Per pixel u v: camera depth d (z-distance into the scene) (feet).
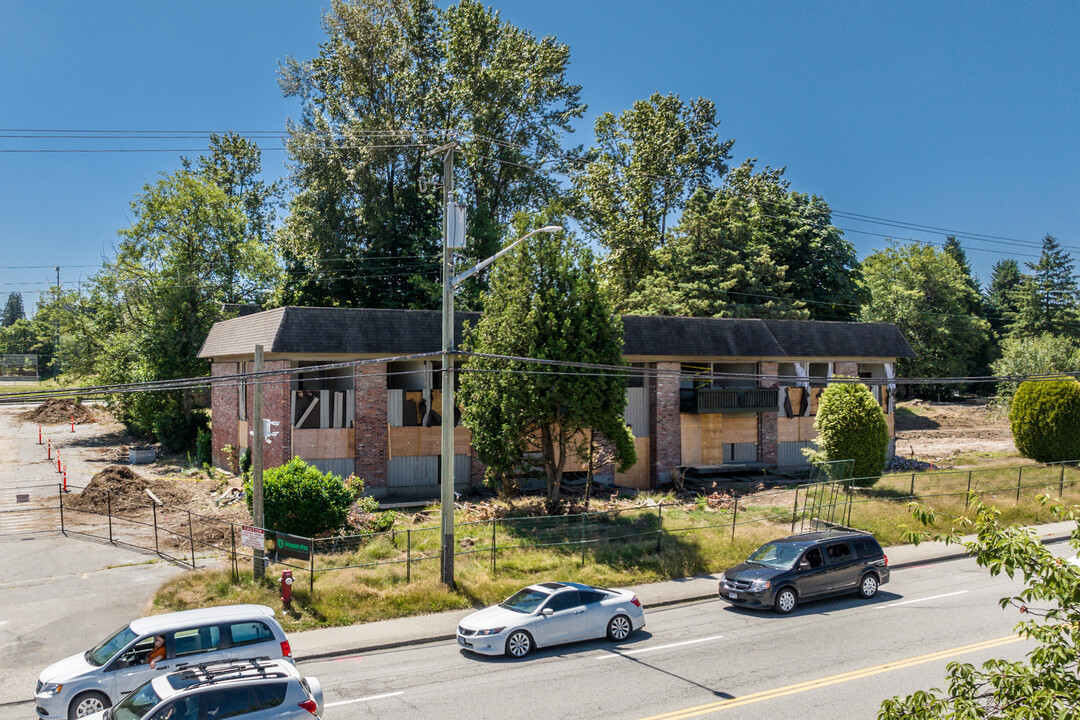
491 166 164.35
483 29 160.76
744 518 90.07
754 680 46.73
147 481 105.09
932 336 240.32
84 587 64.28
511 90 159.02
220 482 104.99
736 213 183.73
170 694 34.17
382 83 166.61
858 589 67.31
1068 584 19.54
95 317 169.99
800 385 125.49
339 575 65.77
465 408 87.76
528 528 82.38
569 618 54.24
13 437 161.89
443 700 43.88
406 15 166.71
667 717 40.96
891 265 257.96
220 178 227.81
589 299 84.33
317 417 96.07
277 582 63.82
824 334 125.59
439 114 165.68
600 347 84.23
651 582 72.33
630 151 211.20
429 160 163.32
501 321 83.41
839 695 43.91
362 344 95.91
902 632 56.80
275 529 73.87
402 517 88.07
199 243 161.17
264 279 166.81
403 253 161.27
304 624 58.23
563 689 45.55
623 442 92.02
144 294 159.22
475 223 157.58
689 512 93.04
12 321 588.50
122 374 153.99
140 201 159.12
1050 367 195.52
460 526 81.87
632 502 97.60
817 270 196.44
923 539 23.90
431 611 62.34
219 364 122.01
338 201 161.07
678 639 56.34
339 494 76.95
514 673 48.80
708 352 115.03
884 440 102.99
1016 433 130.41
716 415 119.34
